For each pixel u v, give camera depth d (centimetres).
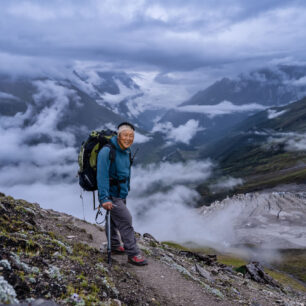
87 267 278
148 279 323
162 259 422
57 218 487
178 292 317
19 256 239
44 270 233
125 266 334
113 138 308
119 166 309
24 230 321
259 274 881
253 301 412
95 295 233
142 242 552
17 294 187
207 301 324
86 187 312
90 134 312
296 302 542
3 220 312
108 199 304
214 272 562
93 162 305
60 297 209
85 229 488
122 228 334
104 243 418
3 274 195
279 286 873
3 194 464
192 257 699
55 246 298
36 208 496
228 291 423
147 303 271
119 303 241
